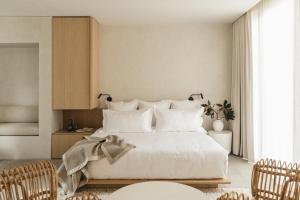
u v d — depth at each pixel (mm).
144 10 4133
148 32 5027
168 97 5074
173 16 4484
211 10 4152
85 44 4516
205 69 5039
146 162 2963
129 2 3766
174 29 5027
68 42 4508
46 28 4492
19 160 4430
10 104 5242
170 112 4340
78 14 4367
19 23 4477
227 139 4590
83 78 4539
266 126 3855
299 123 2861
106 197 2846
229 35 5004
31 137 4531
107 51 5062
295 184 1704
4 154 4508
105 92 5094
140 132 4156
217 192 2980
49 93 4539
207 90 5055
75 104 4551
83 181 2977
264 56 3900
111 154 3002
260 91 3988
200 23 4965
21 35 4492
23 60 5195
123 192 1973
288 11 3242
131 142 3367
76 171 2932
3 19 4477
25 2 3781
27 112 5098
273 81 3648
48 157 4547
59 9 4113
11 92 5234
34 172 1769
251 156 4223
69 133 4555
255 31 4164
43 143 4543
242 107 4516
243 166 4035
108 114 4348
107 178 2994
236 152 4637
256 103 4180
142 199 1849
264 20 3871
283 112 3379
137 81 5074
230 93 5031
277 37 3520
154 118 4602
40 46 4500
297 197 1689
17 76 5215
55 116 4723
